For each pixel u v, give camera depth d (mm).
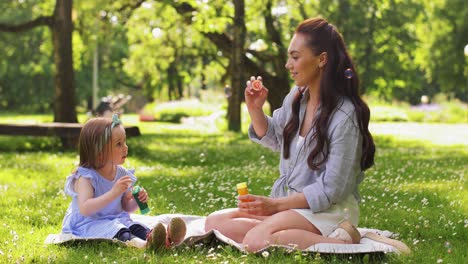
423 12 32969
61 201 8398
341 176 5211
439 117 42469
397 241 5418
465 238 6336
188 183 10211
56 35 19266
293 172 5492
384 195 8898
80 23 24406
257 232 5211
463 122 42000
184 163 14211
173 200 8359
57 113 19234
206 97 52094
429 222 7000
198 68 39031
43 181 10828
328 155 5305
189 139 22188
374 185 10008
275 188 5680
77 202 5875
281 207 5273
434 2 47219
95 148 5789
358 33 30203
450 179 10891
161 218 6336
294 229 5172
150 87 46875
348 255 5020
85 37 25094
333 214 5285
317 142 5289
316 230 5238
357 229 5855
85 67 59750
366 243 5273
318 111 5402
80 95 60375
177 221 5262
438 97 63938
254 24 27000
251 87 5742
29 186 10125
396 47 31516
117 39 56031
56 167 12898
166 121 39312
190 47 33438
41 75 58719
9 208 7887
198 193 8953
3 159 14578
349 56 5410
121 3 26422
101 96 60844
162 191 9281
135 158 15055
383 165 13258
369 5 30234
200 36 31234
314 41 5355
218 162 14305
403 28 31578
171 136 23984
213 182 10172
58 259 5145
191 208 7766
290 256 4984
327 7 29953
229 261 4984
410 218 7234
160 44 33156
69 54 19266
